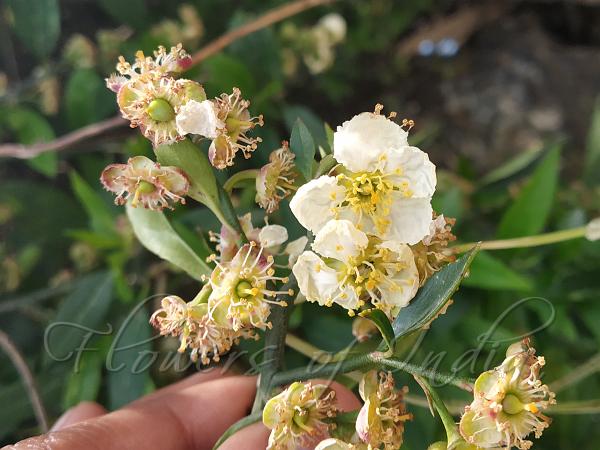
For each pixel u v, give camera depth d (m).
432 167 0.06
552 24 0.23
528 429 0.06
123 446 0.08
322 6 0.20
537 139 0.21
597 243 0.12
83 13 0.19
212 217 0.11
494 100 0.22
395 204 0.06
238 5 0.19
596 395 0.13
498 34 0.23
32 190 0.15
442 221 0.07
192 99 0.06
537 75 0.22
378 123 0.06
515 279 0.10
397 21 0.21
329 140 0.08
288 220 0.10
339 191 0.06
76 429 0.08
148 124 0.07
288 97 0.20
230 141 0.07
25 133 0.14
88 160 0.15
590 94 0.22
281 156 0.07
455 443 0.06
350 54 0.21
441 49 0.23
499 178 0.14
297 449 0.07
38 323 0.14
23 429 0.13
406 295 0.06
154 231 0.08
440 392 0.10
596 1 0.23
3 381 0.13
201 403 0.09
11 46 0.18
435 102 0.22
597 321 0.12
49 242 0.15
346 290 0.06
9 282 0.14
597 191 0.15
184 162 0.07
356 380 0.07
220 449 0.08
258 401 0.07
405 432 0.11
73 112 0.14
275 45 0.14
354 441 0.07
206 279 0.07
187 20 0.16
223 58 0.13
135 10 0.15
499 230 0.12
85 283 0.12
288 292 0.07
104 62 0.15
